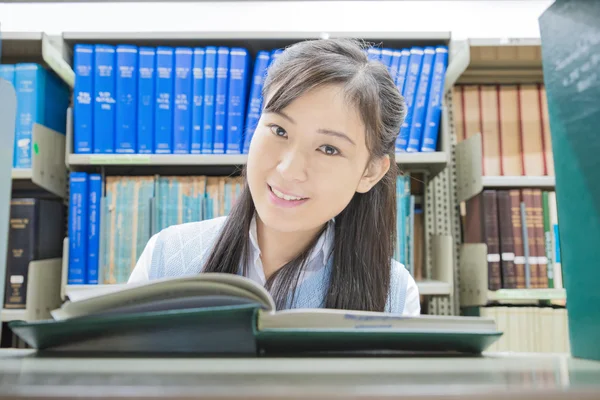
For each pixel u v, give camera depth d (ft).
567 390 0.96
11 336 5.43
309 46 2.61
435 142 5.78
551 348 5.76
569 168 1.69
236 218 3.04
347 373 1.16
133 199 5.67
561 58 1.72
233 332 1.50
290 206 2.60
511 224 5.90
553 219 5.94
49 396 0.91
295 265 2.97
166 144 5.70
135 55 5.74
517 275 5.87
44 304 5.69
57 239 6.18
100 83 5.67
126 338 1.58
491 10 7.86
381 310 3.01
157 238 3.59
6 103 1.91
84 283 5.57
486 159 6.26
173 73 5.76
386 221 3.06
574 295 1.65
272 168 2.58
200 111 5.74
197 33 5.66
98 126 5.66
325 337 1.44
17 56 6.34
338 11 7.95
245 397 0.89
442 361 1.44
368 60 2.70
